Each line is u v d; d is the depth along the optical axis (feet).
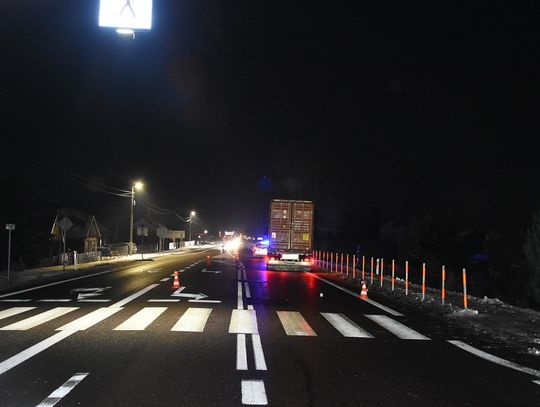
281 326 37.91
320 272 100.53
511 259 90.22
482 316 42.52
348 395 21.25
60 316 41.65
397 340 33.42
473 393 21.98
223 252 233.96
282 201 103.40
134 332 34.60
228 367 25.43
